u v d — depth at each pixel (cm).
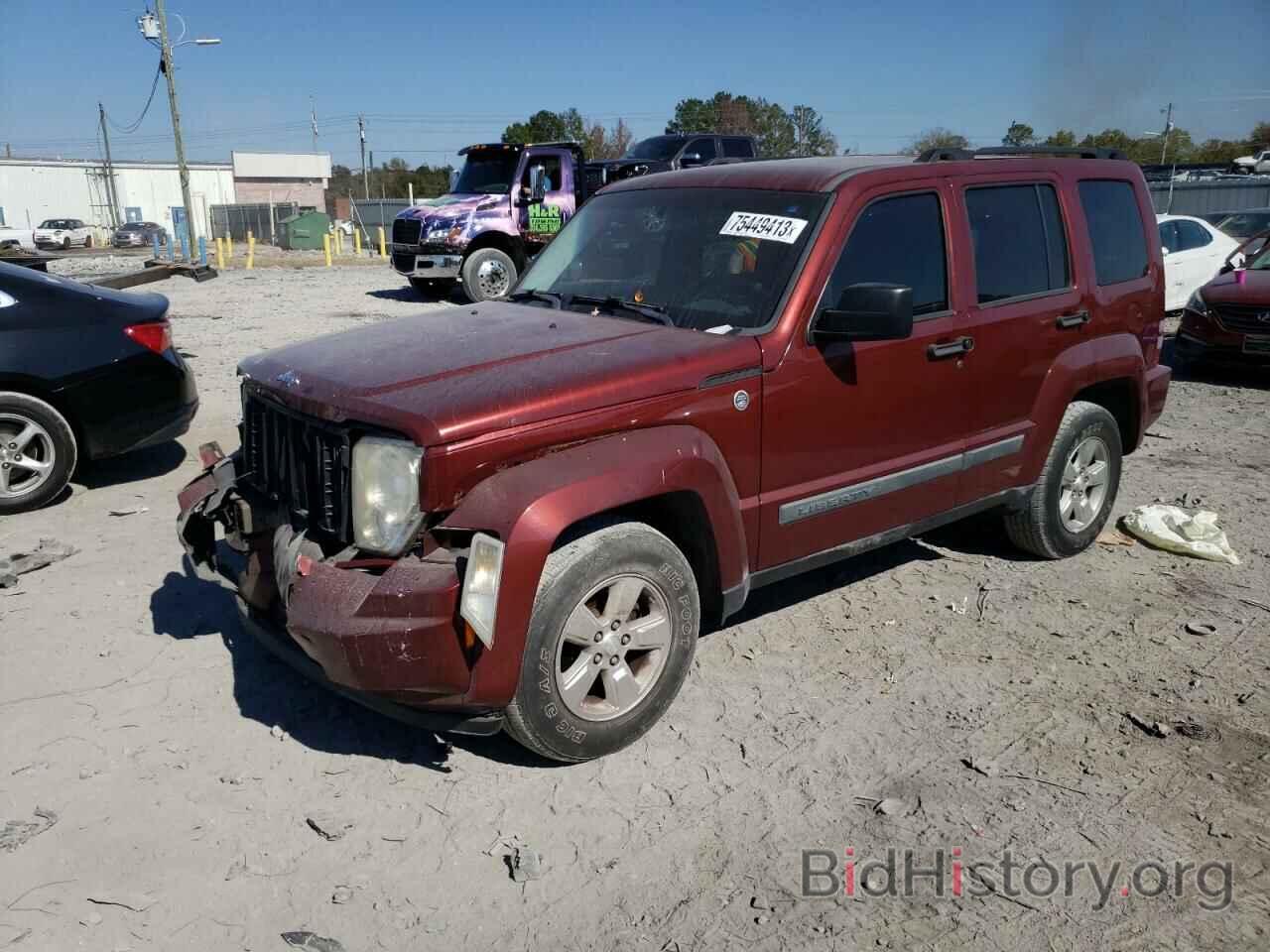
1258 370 1072
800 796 350
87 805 344
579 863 318
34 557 544
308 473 360
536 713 341
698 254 439
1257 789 353
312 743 383
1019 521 538
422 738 387
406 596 315
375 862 318
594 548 344
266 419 393
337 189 8262
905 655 451
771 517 404
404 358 379
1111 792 352
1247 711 404
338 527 345
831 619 488
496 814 342
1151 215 576
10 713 400
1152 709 405
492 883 310
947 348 450
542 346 387
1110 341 536
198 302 1758
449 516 326
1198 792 352
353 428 339
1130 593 518
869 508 439
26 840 325
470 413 328
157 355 666
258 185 7750
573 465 339
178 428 691
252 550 391
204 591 513
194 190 7825
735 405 382
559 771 366
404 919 295
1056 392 509
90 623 477
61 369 629
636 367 363
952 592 519
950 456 465
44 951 280
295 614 330
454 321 443
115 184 7500
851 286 393
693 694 417
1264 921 292
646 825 335
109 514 632
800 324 400
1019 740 385
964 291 461
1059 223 513
